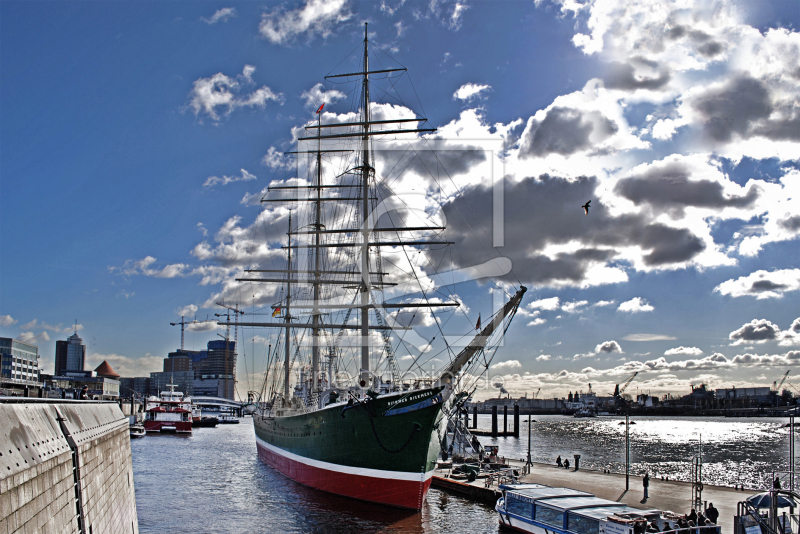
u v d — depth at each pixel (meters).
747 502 31.09
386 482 44.97
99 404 28.47
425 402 42.25
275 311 82.31
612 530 31.66
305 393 81.75
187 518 45.97
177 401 186.25
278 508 48.75
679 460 118.56
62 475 17.38
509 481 52.31
